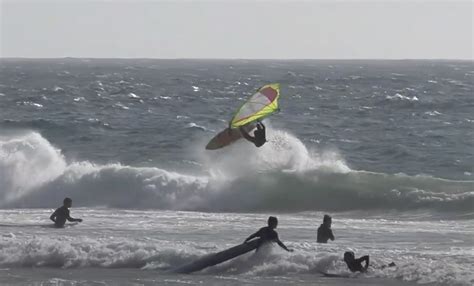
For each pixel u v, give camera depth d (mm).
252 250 73562
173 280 68875
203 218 105062
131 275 70875
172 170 150875
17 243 78062
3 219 102375
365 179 120938
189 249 76312
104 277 70188
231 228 95438
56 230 92750
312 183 121438
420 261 72812
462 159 174375
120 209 120500
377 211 115000
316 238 89375
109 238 82562
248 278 69438
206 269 72375
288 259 72812
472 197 112062
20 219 102438
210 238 87812
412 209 113625
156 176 124812
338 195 118875
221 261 72438
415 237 89438
